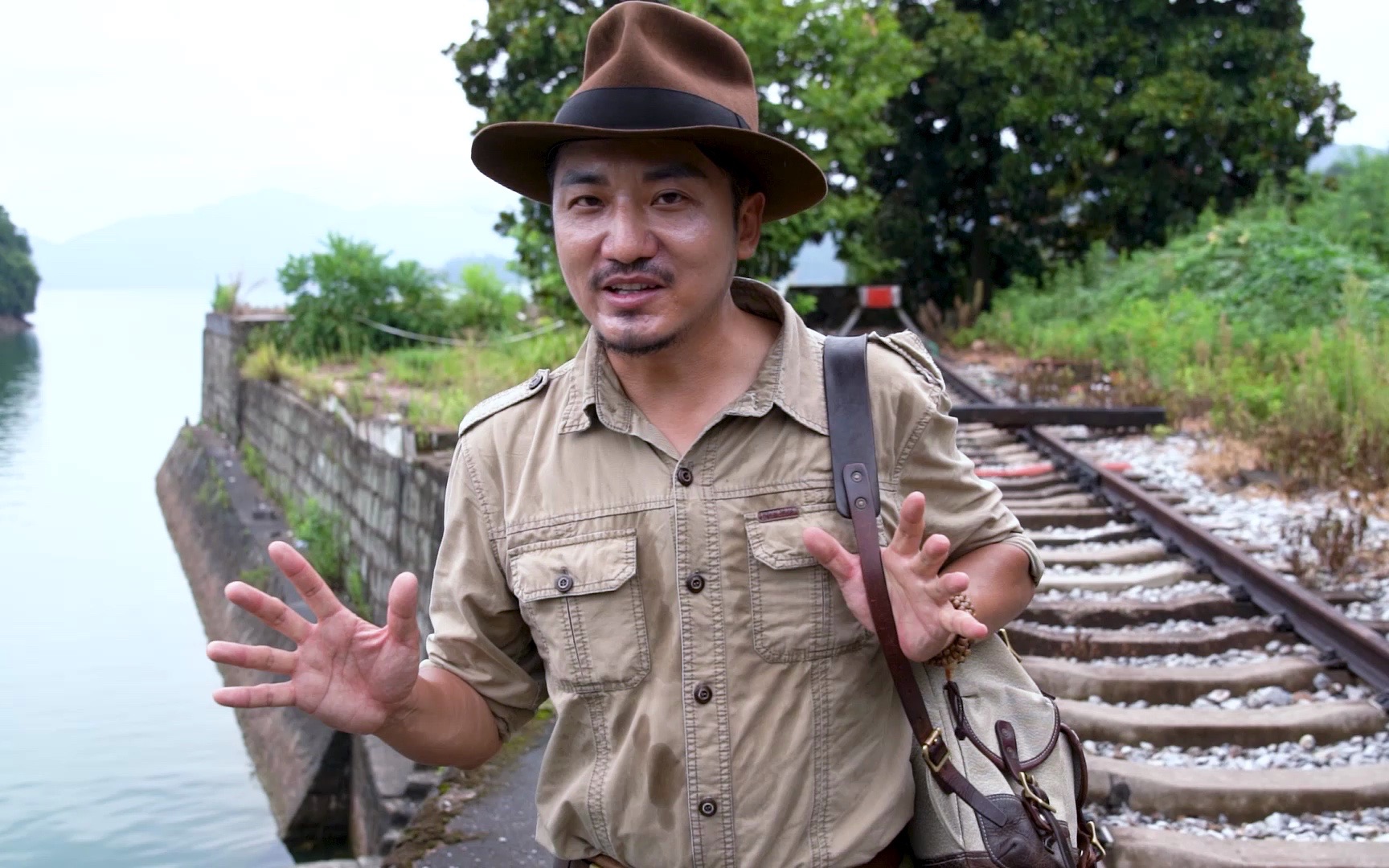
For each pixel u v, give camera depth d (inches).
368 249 790.5
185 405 1910.7
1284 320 567.2
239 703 66.8
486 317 792.3
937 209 921.5
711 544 69.8
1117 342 579.8
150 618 673.0
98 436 1526.8
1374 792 160.2
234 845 347.3
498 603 76.1
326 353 781.3
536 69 586.6
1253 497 311.4
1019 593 75.3
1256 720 180.2
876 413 72.3
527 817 173.6
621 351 69.9
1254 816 159.5
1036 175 855.1
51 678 557.6
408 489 419.2
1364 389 370.0
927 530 74.4
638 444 71.8
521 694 77.8
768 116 605.6
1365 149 738.2
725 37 73.1
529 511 72.7
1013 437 392.8
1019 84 827.4
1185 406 426.6
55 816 380.8
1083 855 78.1
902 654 68.6
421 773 244.8
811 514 70.2
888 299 854.5
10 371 2477.9
